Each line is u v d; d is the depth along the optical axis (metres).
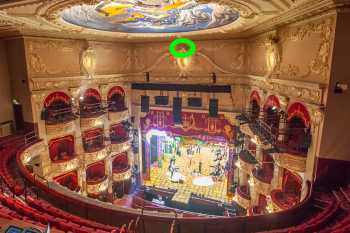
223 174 19.44
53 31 11.73
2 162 9.70
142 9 9.57
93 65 14.73
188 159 21.33
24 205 6.20
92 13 9.77
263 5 7.31
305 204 7.04
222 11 9.60
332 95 7.13
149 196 18.39
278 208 8.81
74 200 7.06
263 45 12.05
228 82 15.42
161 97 17.38
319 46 7.55
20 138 12.34
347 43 6.77
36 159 12.56
